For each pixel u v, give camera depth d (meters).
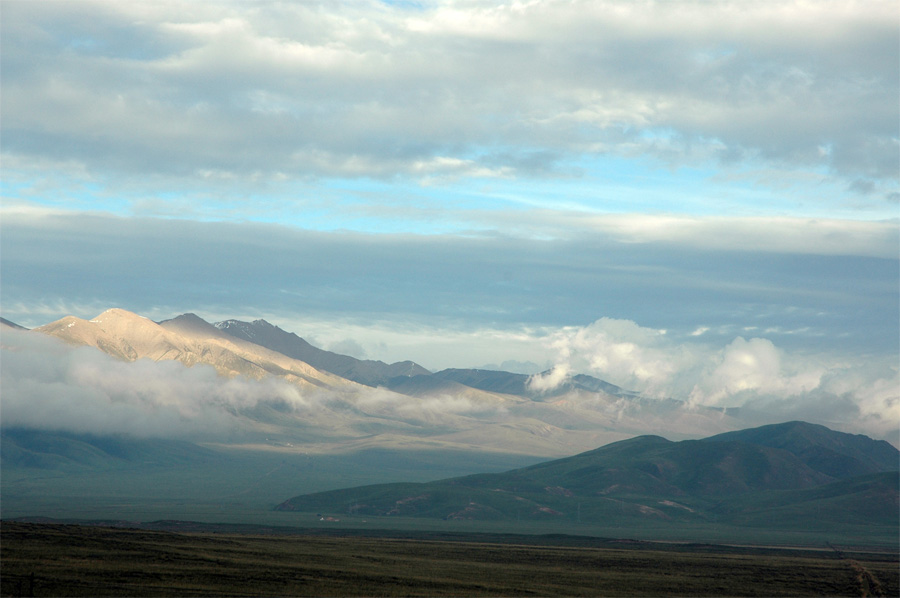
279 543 165.75
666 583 141.50
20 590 86.25
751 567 182.00
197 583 99.00
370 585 109.81
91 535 131.75
